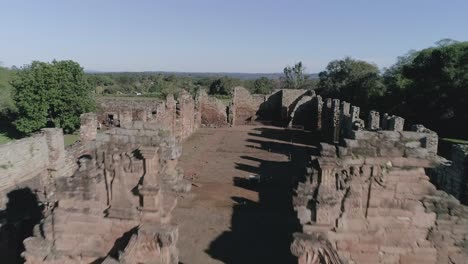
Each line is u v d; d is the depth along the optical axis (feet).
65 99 177.88
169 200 44.70
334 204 40.37
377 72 271.08
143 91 401.08
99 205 44.52
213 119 215.31
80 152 109.29
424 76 203.10
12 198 80.33
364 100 241.55
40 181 95.25
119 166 43.70
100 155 44.14
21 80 172.35
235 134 187.21
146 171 42.96
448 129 188.14
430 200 40.88
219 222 77.51
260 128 208.85
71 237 45.16
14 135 180.96
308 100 210.59
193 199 90.02
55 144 98.43
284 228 75.00
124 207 44.16
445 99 186.29
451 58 184.14
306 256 40.01
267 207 85.97
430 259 41.50
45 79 173.47
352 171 40.65
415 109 201.57
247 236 71.56
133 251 42.19
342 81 278.46
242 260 63.10
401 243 41.39
